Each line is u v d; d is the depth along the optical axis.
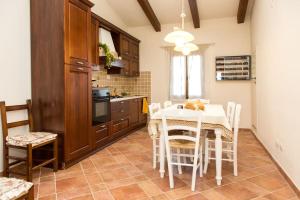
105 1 4.90
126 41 5.10
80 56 2.92
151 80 5.86
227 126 2.30
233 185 2.27
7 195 1.21
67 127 2.71
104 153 3.40
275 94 2.86
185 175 2.55
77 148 2.91
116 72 4.87
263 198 2.00
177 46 3.04
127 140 4.24
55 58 2.69
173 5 4.92
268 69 3.24
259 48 3.95
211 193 2.10
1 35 2.52
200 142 2.50
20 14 2.72
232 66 5.18
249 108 5.14
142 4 4.61
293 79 2.18
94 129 3.35
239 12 4.66
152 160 3.07
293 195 2.05
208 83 5.42
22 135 2.46
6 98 2.59
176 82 5.65
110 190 2.17
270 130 3.15
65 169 2.71
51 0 2.68
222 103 5.32
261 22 3.71
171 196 2.04
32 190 1.37
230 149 2.84
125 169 2.73
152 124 2.62
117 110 4.18
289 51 2.29
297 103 2.08
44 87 2.76
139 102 5.28
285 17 2.40
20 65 2.73
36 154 2.80
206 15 5.18
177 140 2.43
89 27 3.10
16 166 2.76
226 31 5.24
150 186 2.26
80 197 2.02
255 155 3.27
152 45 5.83
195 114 2.17
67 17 2.67
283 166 2.53
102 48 4.00
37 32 2.78
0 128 2.52
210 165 2.87
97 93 3.48
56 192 2.12
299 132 2.03
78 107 2.91
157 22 5.43
